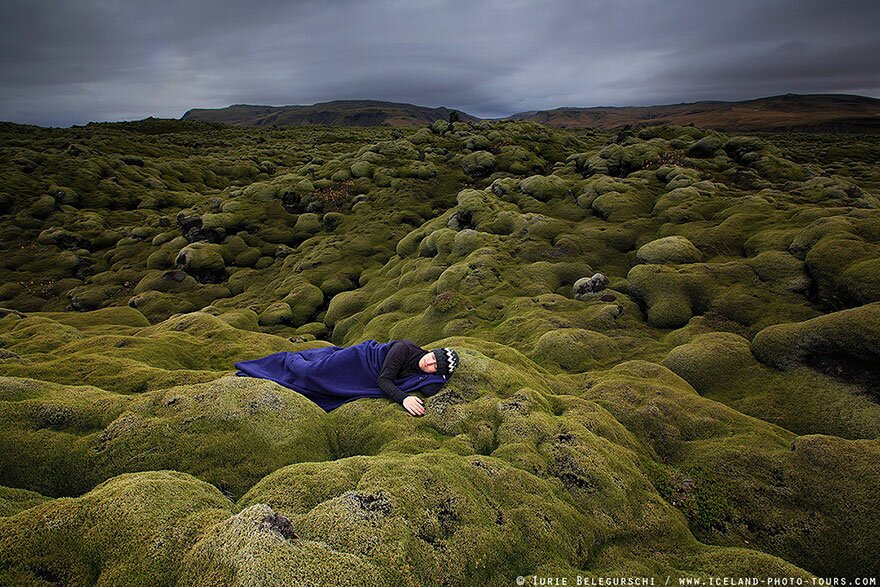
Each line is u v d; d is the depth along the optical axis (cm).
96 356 1205
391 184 5728
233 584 421
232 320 3203
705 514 870
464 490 650
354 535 523
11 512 594
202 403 846
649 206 3450
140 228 5662
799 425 1301
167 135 13438
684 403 1207
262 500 598
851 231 2030
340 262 4272
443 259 3312
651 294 2164
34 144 9344
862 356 1325
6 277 4822
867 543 811
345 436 877
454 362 1001
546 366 1691
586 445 855
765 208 2827
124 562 474
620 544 708
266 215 5347
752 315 1898
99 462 730
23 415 796
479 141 6819
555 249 2972
